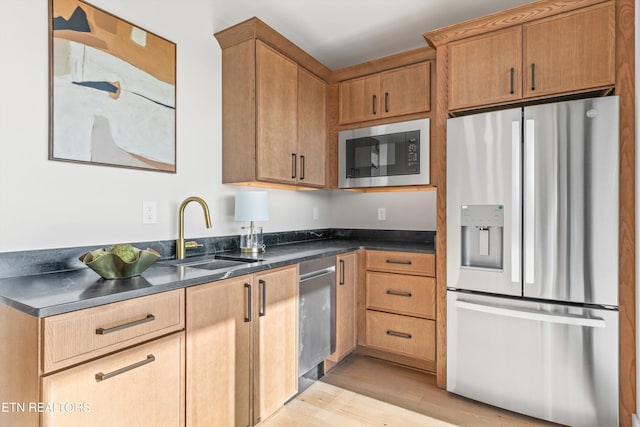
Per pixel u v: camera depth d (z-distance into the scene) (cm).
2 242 133
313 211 321
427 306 229
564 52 180
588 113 169
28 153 139
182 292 133
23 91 137
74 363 102
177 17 196
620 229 166
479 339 197
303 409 193
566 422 174
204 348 142
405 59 257
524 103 197
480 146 196
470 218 200
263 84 215
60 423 98
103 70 161
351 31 250
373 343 251
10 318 108
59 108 147
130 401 115
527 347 183
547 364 178
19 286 121
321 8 222
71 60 150
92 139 157
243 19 231
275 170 225
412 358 243
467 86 206
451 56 212
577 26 177
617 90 168
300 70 251
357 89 279
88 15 156
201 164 210
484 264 200
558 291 176
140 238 178
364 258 257
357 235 332
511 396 187
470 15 230
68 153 149
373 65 269
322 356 219
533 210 181
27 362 99
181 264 182
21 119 137
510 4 217
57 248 147
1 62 132
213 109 217
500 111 190
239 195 215
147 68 180
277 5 218
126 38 171
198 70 207
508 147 188
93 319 106
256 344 168
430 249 237
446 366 211
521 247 185
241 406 160
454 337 206
